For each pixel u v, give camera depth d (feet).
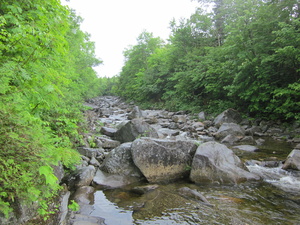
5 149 6.78
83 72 76.07
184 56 81.87
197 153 18.42
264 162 21.83
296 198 14.21
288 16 41.06
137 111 58.29
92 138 26.73
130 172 18.20
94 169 17.47
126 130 30.71
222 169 17.51
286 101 36.42
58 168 15.02
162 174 18.12
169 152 18.76
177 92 81.76
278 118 42.19
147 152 18.15
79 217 11.14
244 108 52.01
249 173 17.93
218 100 59.93
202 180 17.35
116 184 16.55
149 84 103.45
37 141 7.55
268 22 41.68
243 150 27.76
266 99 41.16
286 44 36.55
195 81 66.33
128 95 133.49
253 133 38.55
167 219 11.61
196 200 13.80
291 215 12.07
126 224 11.16
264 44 42.29
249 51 43.60
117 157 19.08
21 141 7.09
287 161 20.11
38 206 9.39
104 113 75.20
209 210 12.55
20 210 8.18
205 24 83.35
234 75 48.34
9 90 8.12
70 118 21.66
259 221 11.41
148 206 13.02
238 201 13.87
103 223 11.19
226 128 37.17
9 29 9.82
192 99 73.05
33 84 10.19
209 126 46.80
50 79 12.01
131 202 13.70
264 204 13.44
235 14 61.41
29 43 10.48
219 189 15.93
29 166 7.43
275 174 18.79
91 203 13.46
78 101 31.55
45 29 11.75
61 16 14.10
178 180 18.17
